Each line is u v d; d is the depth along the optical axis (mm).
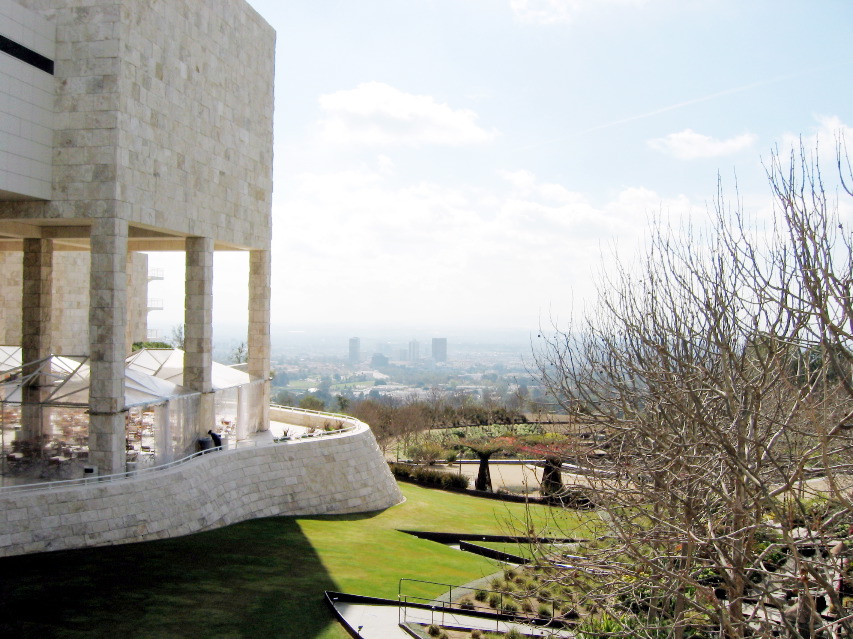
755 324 13125
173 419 33531
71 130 29625
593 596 16703
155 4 32156
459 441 58125
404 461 62406
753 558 12781
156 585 23234
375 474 42219
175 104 34094
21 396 29688
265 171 45000
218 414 38531
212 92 37906
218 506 31812
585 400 18250
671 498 15398
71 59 29656
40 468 29141
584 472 18531
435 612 24484
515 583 27266
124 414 29766
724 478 15031
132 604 21484
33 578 22375
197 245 37125
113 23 29422
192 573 24891
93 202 29422
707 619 17875
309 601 24141
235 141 40750
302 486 37625
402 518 39906
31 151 28594
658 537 16375
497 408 75688
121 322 29703
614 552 17156
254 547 29422
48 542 24688
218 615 21688
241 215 41656
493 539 36875
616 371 18141
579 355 19391
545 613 23375
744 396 14688
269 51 45531
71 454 29688
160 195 32812
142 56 31219
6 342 51219
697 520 14477
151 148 32062
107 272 29312
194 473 30844
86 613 20453
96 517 26016
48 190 29594
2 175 27094
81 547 25406
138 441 32688
